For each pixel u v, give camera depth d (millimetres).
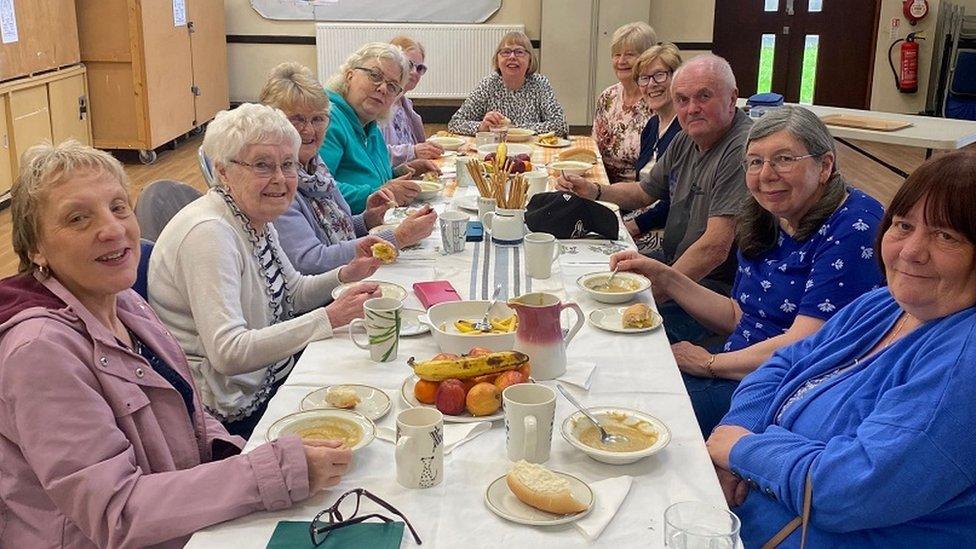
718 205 2922
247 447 1498
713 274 3045
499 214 2707
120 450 1345
